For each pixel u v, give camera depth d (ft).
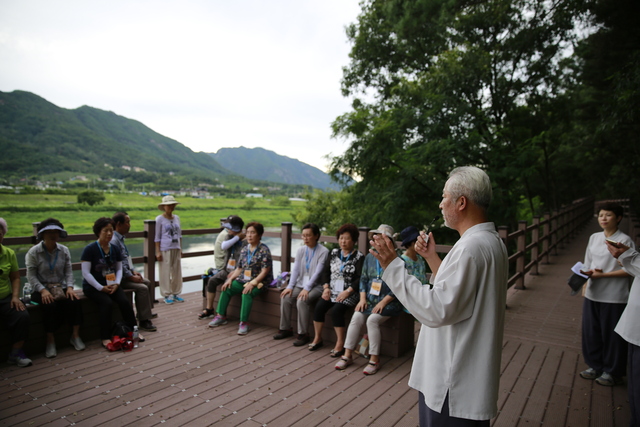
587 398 10.02
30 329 12.55
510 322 16.63
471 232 5.06
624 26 31.68
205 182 535.19
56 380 10.84
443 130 38.01
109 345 13.01
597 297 10.67
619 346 10.41
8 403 9.54
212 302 16.81
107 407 9.39
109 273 13.93
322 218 86.43
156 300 19.77
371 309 12.00
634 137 41.22
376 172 43.01
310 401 9.73
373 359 11.60
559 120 44.04
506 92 39.91
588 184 78.79
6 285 11.94
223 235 17.58
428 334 5.23
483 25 39.11
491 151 39.06
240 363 12.11
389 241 4.95
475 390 4.70
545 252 30.19
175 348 13.34
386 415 9.08
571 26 36.09
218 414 9.10
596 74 38.63
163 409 9.32
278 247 88.12
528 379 11.15
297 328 14.39
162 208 19.27
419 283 4.82
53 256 13.20
